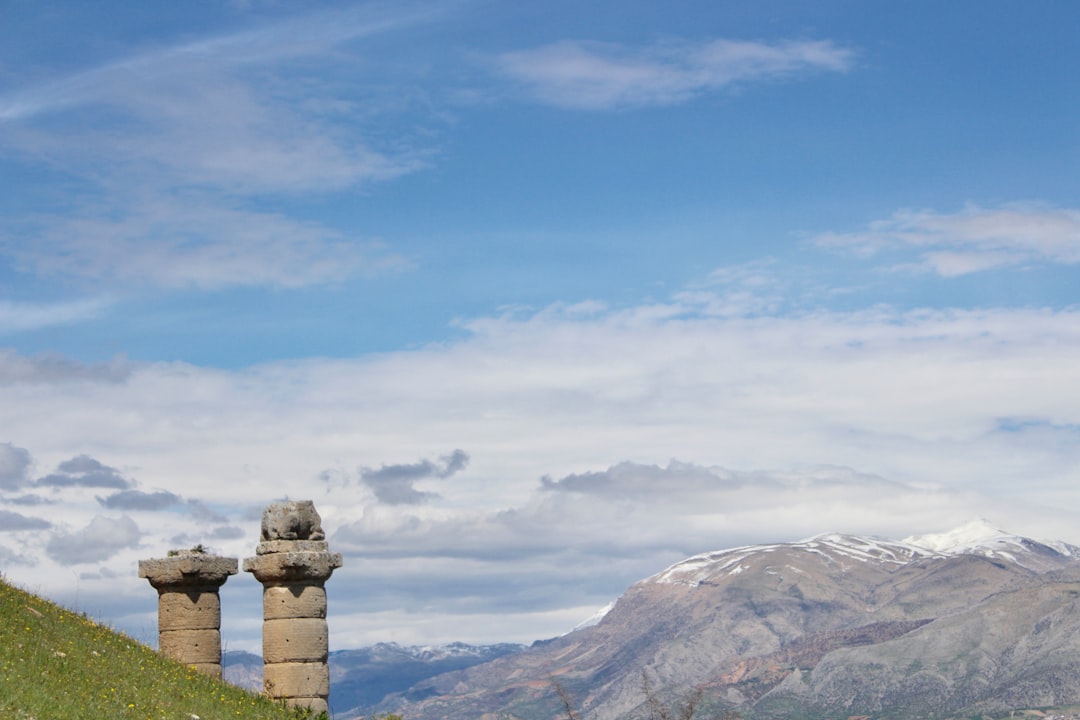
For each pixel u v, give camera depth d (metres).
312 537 43.84
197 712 36.72
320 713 41.56
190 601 43.41
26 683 32.88
